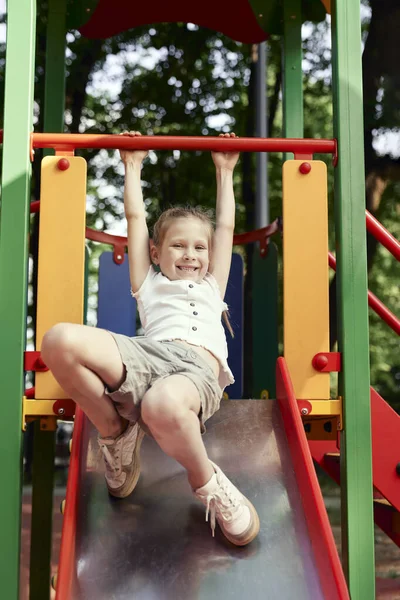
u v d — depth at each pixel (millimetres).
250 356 7703
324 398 2646
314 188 2756
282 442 2502
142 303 2617
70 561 2051
